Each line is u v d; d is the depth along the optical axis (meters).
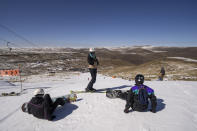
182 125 3.81
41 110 4.17
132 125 3.85
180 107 5.14
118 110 4.83
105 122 4.06
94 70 7.11
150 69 37.72
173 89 8.47
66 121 4.18
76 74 47.81
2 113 4.93
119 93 6.10
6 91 10.59
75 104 5.48
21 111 4.98
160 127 3.72
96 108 5.06
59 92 8.05
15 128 3.84
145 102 4.40
